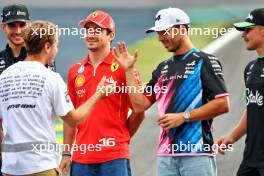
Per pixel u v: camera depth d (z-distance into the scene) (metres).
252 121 17.61
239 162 23.03
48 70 15.51
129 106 18.31
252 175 17.83
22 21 18.64
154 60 38.97
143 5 44.72
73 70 18.56
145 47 41.22
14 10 18.69
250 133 17.69
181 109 17.56
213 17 44.12
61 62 38.66
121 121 18.12
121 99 18.09
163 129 17.86
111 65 18.16
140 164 23.33
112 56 18.27
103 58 18.25
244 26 17.75
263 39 17.67
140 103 18.02
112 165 17.88
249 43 17.86
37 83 15.27
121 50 17.81
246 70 18.12
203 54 17.70
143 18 44.28
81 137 18.14
